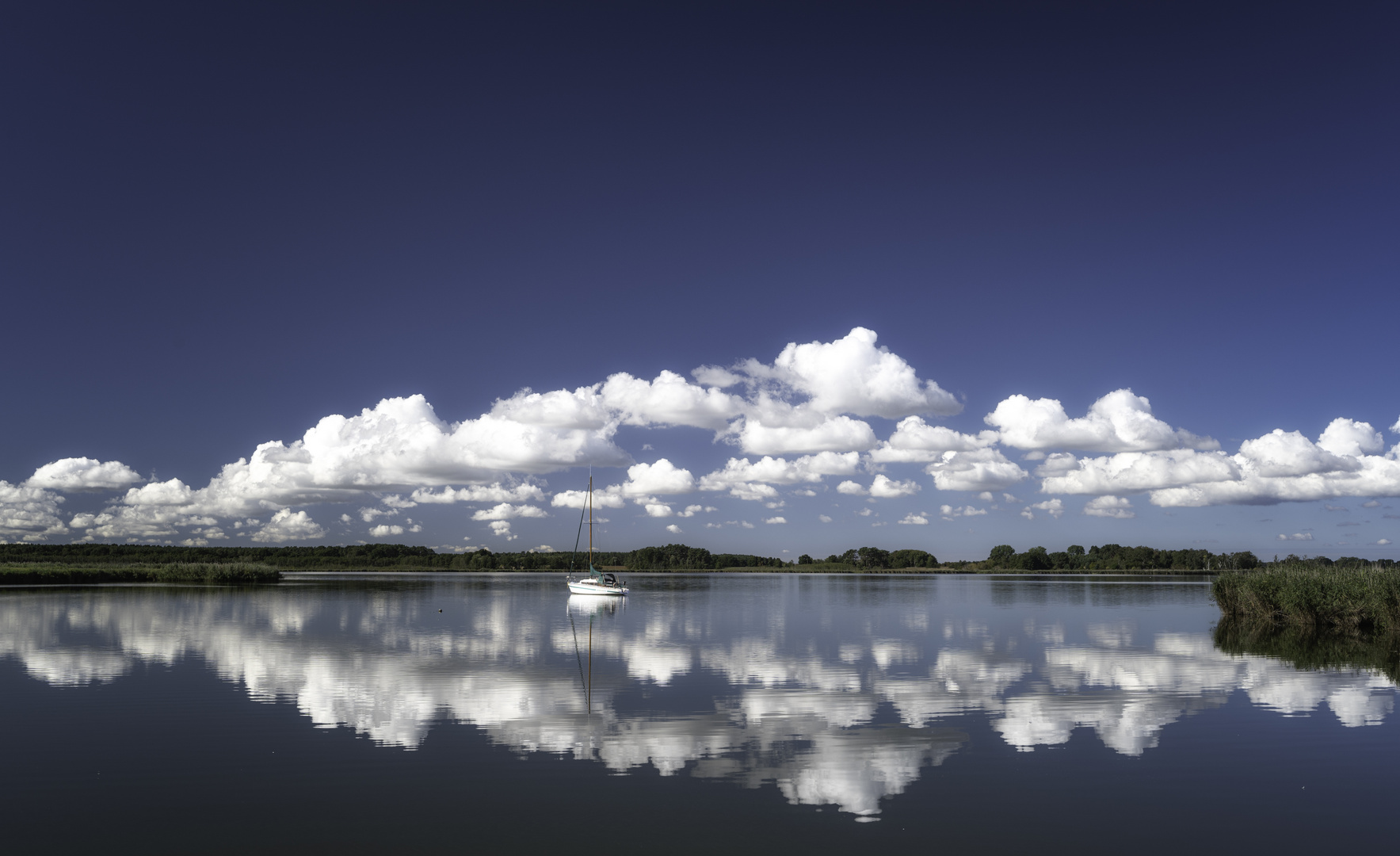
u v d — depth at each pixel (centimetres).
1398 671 2941
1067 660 3228
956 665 3098
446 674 2841
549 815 1409
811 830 1344
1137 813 1431
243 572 11131
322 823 1371
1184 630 4488
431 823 1372
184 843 1284
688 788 1556
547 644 3731
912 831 1339
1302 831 1353
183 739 1902
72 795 1512
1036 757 1773
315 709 2239
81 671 2880
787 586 12838
